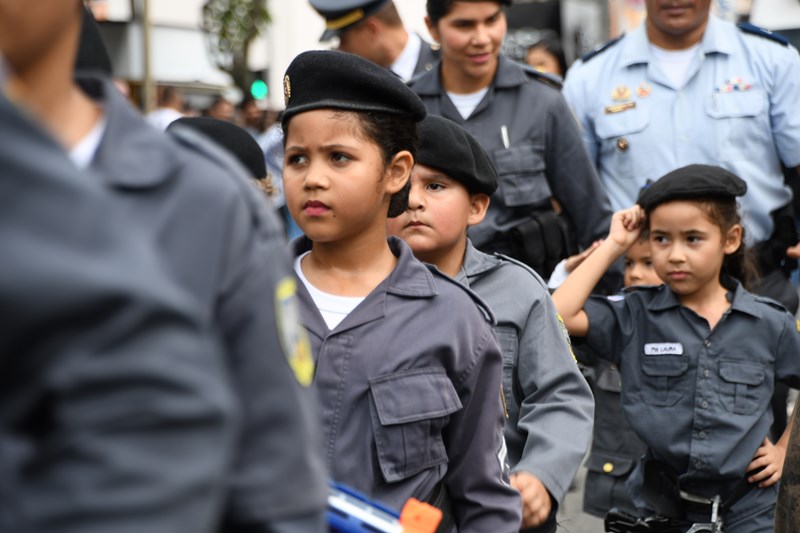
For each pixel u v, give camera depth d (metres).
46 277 1.63
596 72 8.44
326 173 4.01
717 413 5.83
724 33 8.14
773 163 8.08
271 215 2.24
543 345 5.15
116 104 2.10
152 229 2.02
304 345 2.32
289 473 2.12
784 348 5.91
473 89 7.61
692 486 5.88
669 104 8.13
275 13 24.61
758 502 5.82
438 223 5.14
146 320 1.71
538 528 4.91
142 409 1.70
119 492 1.67
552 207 7.70
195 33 25.27
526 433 5.08
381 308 3.97
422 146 5.12
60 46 2.06
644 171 8.19
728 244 6.09
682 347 5.94
